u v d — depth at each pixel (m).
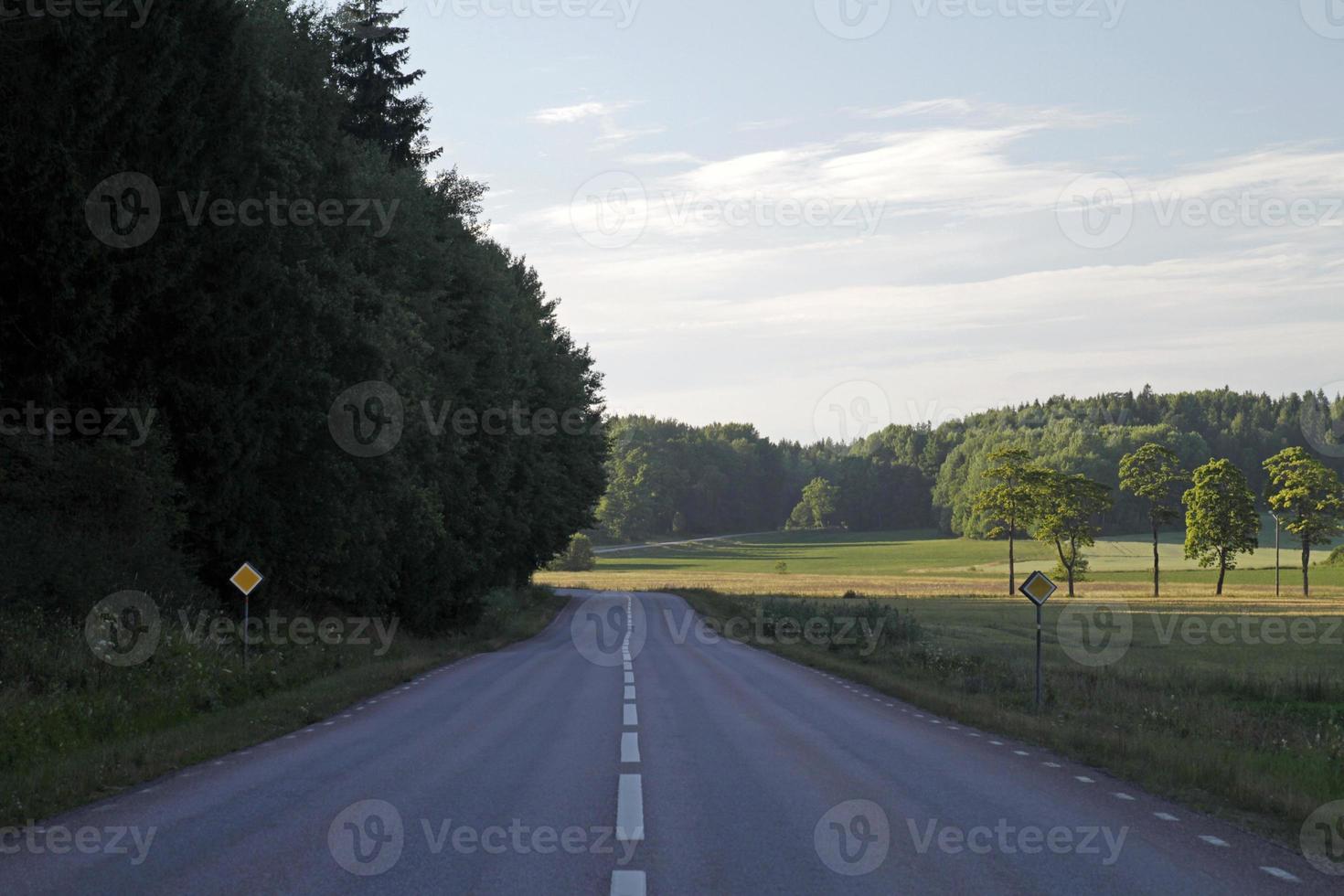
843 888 6.87
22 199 21.12
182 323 25.81
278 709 18.14
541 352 67.69
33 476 22.66
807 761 12.47
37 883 7.09
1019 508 101.81
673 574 141.38
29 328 22.59
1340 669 34.88
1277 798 9.87
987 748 13.94
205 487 27.88
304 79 33.66
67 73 21.53
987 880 7.09
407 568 42.62
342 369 31.88
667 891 6.75
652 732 15.10
